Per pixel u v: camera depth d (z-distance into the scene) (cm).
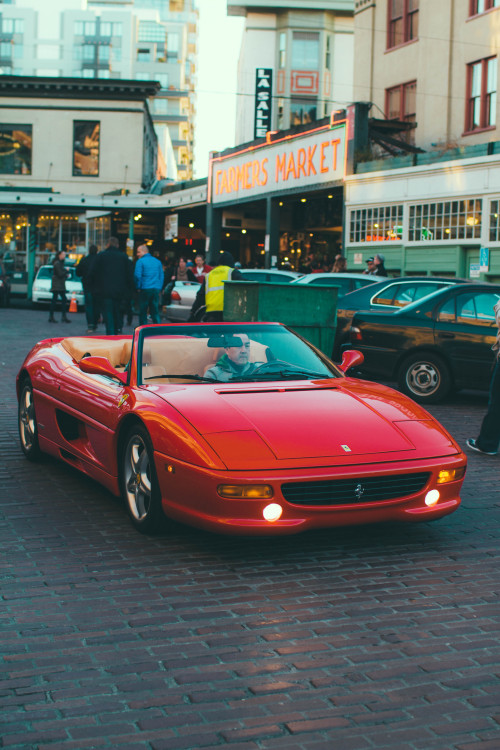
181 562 466
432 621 388
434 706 309
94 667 336
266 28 4978
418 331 1055
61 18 12362
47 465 709
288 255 3459
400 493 466
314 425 478
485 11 2308
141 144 4278
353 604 408
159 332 586
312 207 3189
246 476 435
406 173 2189
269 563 466
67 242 4231
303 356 597
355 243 2417
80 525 534
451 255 2069
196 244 4100
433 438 493
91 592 418
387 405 524
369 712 304
